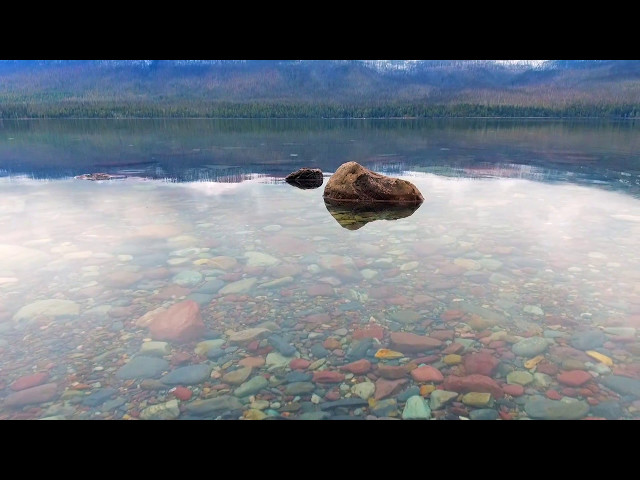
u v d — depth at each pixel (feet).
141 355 10.17
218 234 20.35
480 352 10.10
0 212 24.72
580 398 8.44
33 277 14.92
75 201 27.91
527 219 22.84
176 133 97.30
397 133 95.61
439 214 24.47
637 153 50.78
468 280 14.52
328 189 28.78
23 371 9.57
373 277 14.90
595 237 19.24
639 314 11.85
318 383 9.04
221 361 9.89
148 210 25.57
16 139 79.41
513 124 140.56
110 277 14.90
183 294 13.53
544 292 13.43
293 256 17.12
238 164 46.24
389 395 8.62
